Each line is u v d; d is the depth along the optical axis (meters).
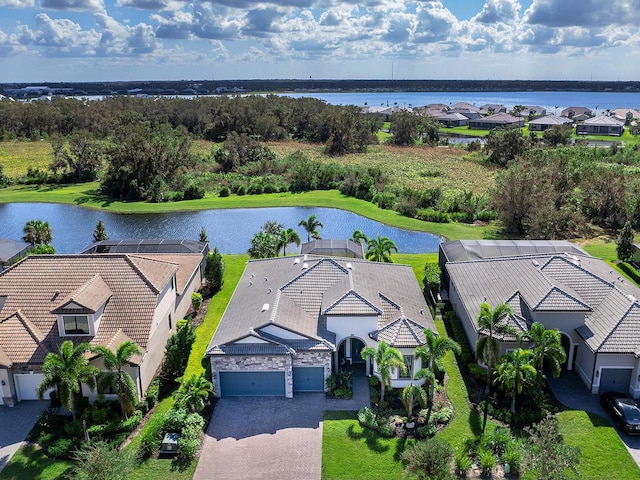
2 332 34.75
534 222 67.25
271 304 37.91
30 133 162.25
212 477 28.23
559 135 138.38
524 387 33.56
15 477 28.09
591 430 31.16
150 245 54.38
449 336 42.09
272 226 60.19
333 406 34.09
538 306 36.47
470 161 121.94
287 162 114.38
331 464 28.97
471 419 32.38
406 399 31.70
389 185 95.38
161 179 96.56
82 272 38.41
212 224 79.44
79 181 107.50
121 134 104.75
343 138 136.38
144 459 29.64
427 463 25.78
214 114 170.25
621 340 34.06
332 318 36.31
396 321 36.53
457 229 74.12
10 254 54.38
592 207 75.44
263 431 31.83
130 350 31.25
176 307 42.94
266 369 34.84
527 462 27.02
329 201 90.00
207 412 33.59
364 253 59.19
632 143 142.62
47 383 29.83
